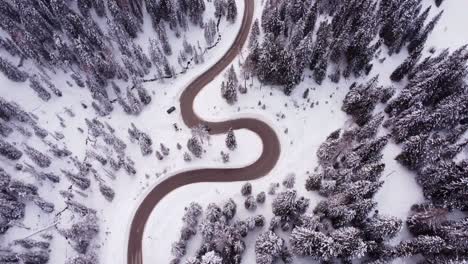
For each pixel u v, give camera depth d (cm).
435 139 6781
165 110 8744
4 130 7738
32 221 7044
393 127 7725
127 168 7462
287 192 6188
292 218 6538
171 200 7431
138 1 9731
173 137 8269
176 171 7725
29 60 8981
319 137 8019
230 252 6128
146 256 6825
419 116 7038
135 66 9062
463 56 8338
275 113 8388
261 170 7694
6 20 8362
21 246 6675
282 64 8006
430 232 6147
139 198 7438
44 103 8594
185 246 6650
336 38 8825
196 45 9944
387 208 6950
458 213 6638
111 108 8631
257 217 6456
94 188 7500
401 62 9319
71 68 8794
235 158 7838
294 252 6088
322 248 5666
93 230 6869
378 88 7544
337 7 9831
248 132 8238
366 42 8312
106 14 9831
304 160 7700
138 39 9881
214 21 10344
